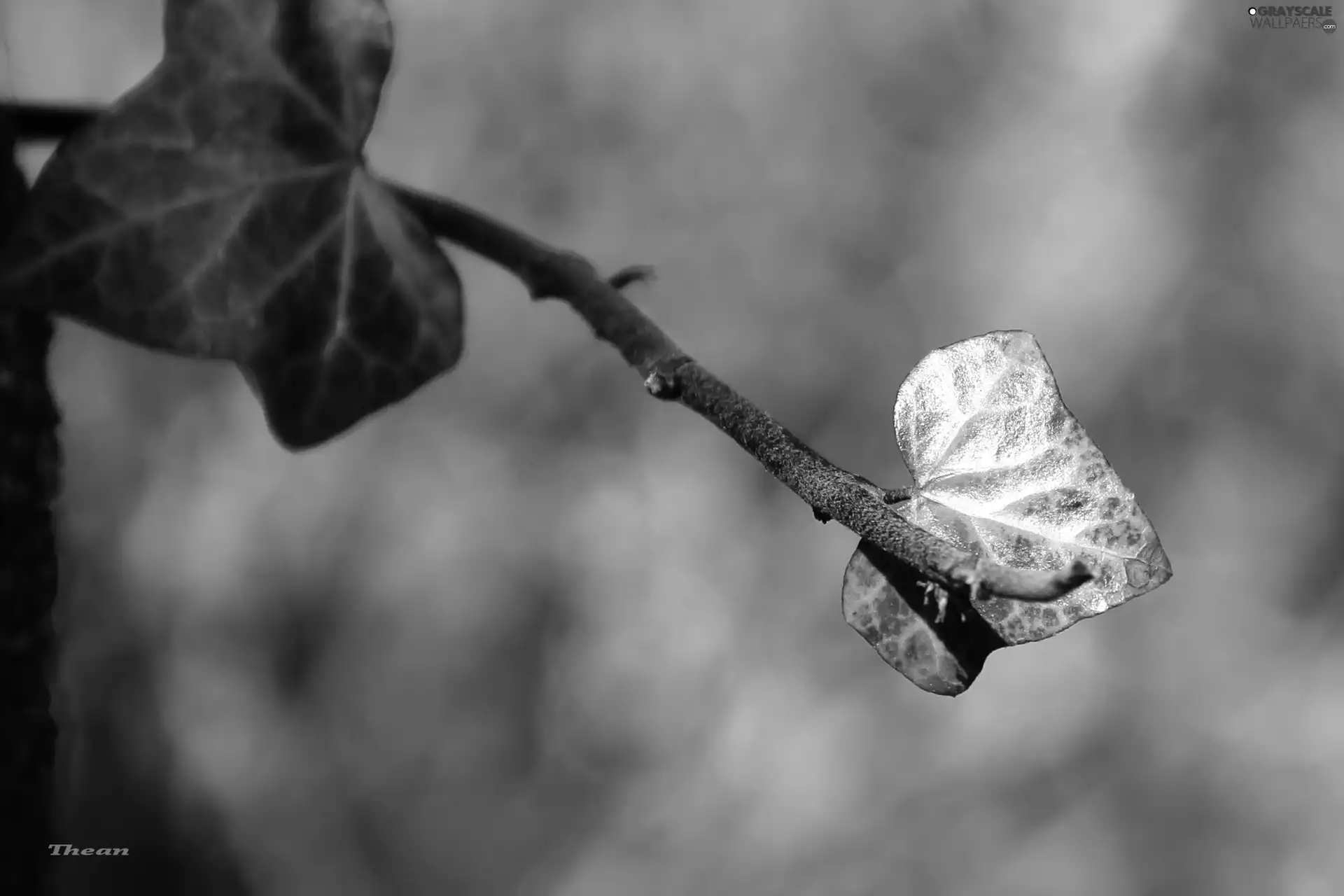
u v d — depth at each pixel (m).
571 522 1.58
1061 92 1.65
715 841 1.42
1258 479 1.54
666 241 1.65
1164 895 1.37
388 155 1.63
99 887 1.30
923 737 1.46
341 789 1.46
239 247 0.40
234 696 1.46
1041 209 1.62
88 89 1.48
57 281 0.39
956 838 1.40
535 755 1.50
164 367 1.51
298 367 0.41
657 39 1.68
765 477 1.59
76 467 1.46
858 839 1.40
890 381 1.59
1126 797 1.43
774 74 1.69
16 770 0.40
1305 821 1.40
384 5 0.40
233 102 0.40
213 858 1.39
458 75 1.66
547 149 1.67
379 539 1.54
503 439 1.61
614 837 1.45
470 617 1.53
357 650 1.51
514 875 1.44
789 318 1.62
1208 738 1.45
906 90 1.68
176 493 1.51
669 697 1.51
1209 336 1.56
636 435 1.62
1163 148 1.60
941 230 1.64
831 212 1.65
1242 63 1.58
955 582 0.36
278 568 1.51
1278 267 1.56
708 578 1.55
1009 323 1.58
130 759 1.38
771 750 1.46
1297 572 1.52
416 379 0.41
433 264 0.41
